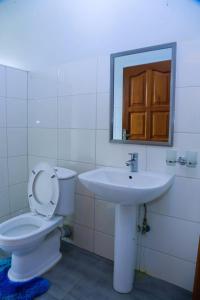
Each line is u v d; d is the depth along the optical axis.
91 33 1.87
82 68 1.92
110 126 1.79
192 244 1.54
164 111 1.56
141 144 1.67
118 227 1.54
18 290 1.53
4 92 2.12
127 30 1.69
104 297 1.52
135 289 1.60
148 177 1.53
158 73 1.56
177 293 1.57
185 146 1.50
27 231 1.80
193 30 1.43
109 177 1.68
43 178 1.87
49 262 1.82
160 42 1.56
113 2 1.74
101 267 1.83
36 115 2.29
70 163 2.08
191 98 1.45
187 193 1.52
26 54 2.32
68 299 1.50
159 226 1.66
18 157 2.32
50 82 2.14
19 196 2.37
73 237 2.13
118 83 1.74
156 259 1.70
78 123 1.99
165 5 1.52
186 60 1.45
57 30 2.07
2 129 2.14
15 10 2.38
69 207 1.87
